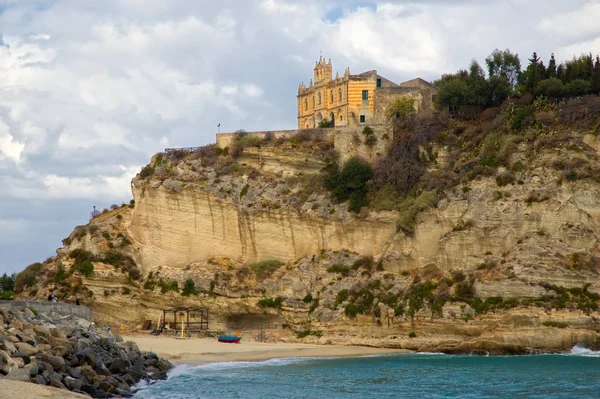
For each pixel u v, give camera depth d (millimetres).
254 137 104688
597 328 74688
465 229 85812
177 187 102375
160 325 96438
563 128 88375
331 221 95875
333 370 63219
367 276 90125
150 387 52031
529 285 77750
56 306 68625
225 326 95688
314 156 100562
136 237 104750
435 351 79000
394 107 107688
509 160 87875
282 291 93250
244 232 99750
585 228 81500
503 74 103062
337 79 115188
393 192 94438
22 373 43188
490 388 53688
